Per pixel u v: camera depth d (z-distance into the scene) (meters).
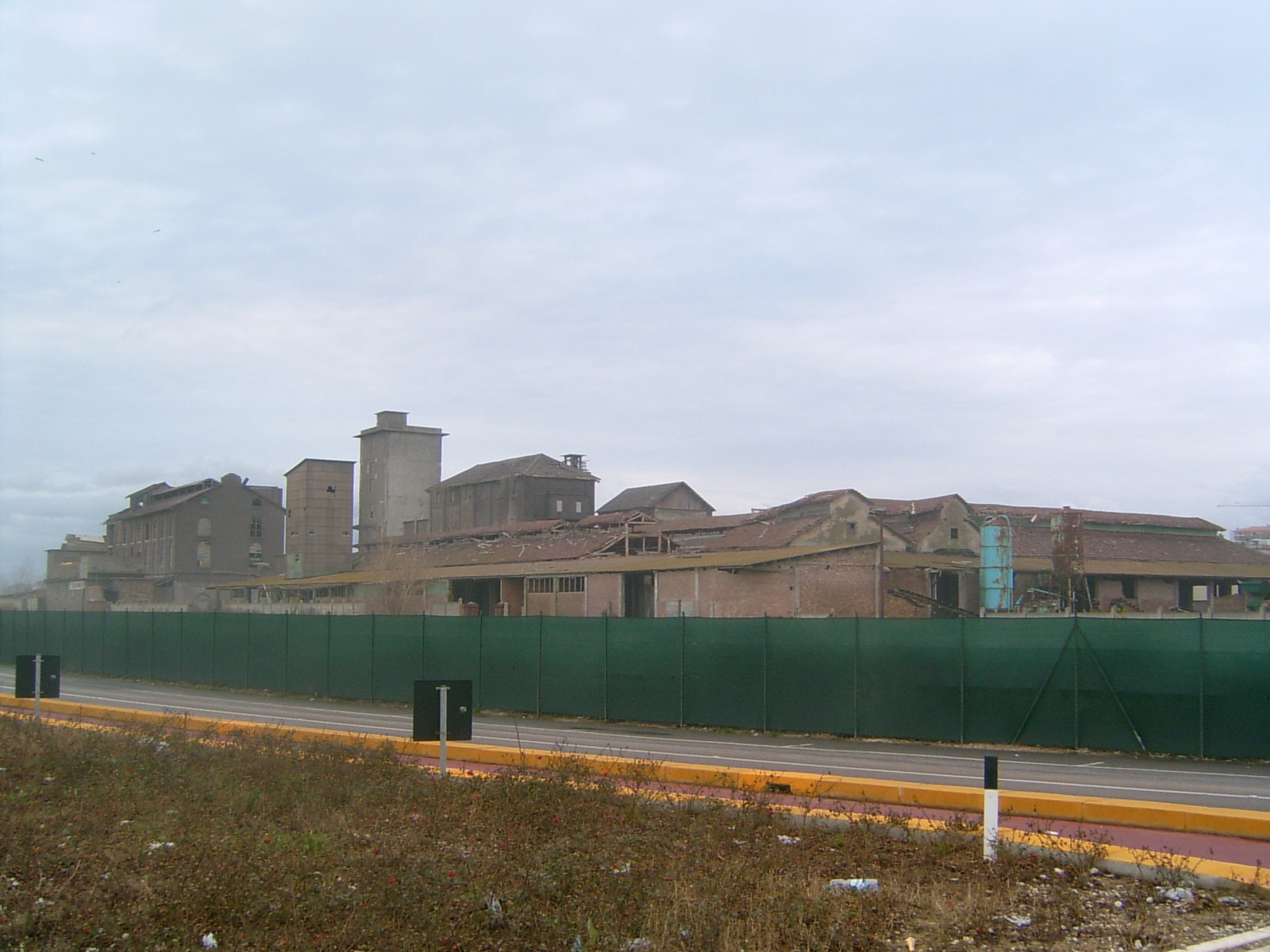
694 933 8.48
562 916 8.78
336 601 72.44
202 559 107.62
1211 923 8.97
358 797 13.99
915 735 25.14
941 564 58.31
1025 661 23.92
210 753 17.66
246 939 8.33
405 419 120.88
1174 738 22.03
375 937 8.30
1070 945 8.45
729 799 14.93
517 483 109.06
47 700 32.88
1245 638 21.56
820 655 26.72
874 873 10.62
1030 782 17.86
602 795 14.01
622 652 30.55
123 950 8.10
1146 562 64.12
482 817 12.83
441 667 35.41
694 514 108.19
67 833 11.75
